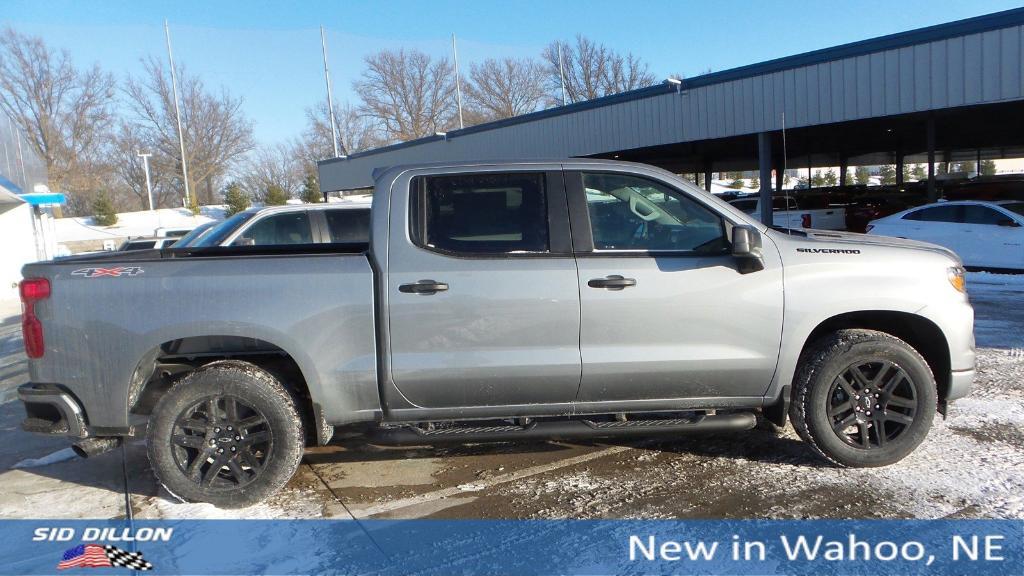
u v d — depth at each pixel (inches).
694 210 179.2
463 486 183.8
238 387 168.1
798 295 176.1
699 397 179.5
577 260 172.2
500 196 175.3
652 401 178.5
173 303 165.9
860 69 673.0
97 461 211.0
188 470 170.7
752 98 767.1
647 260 173.8
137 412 178.5
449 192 174.9
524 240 173.0
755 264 174.6
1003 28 577.6
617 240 176.2
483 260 170.2
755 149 1175.0
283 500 178.1
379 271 168.7
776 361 177.6
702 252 176.6
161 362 180.2
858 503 165.2
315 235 346.0
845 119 688.4
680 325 173.2
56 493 186.7
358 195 2335.1
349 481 189.8
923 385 179.5
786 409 181.6
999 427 211.2
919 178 2225.6
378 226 171.5
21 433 245.4
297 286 167.5
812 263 177.5
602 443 212.4
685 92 833.5
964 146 1432.1
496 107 2832.2
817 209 884.6
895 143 1253.7
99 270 168.7
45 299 167.2
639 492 176.1
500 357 169.6
